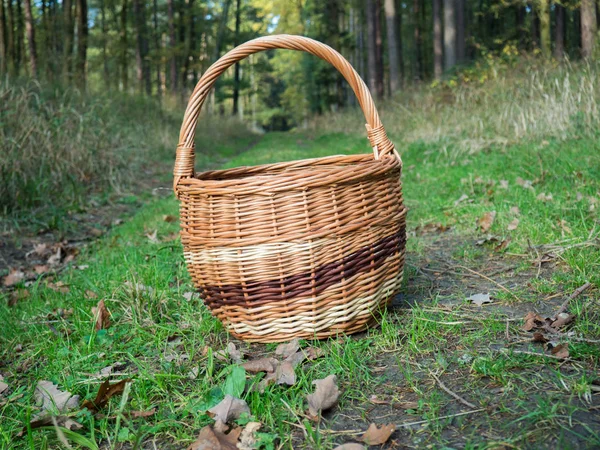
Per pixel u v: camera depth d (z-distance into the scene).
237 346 2.05
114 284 2.79
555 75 6.67
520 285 2.38
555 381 1.54
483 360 1.69
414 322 1.96
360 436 1.41
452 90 9.34
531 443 1.27
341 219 1.86
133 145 8.66
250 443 1.39
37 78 7.51
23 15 18.17
